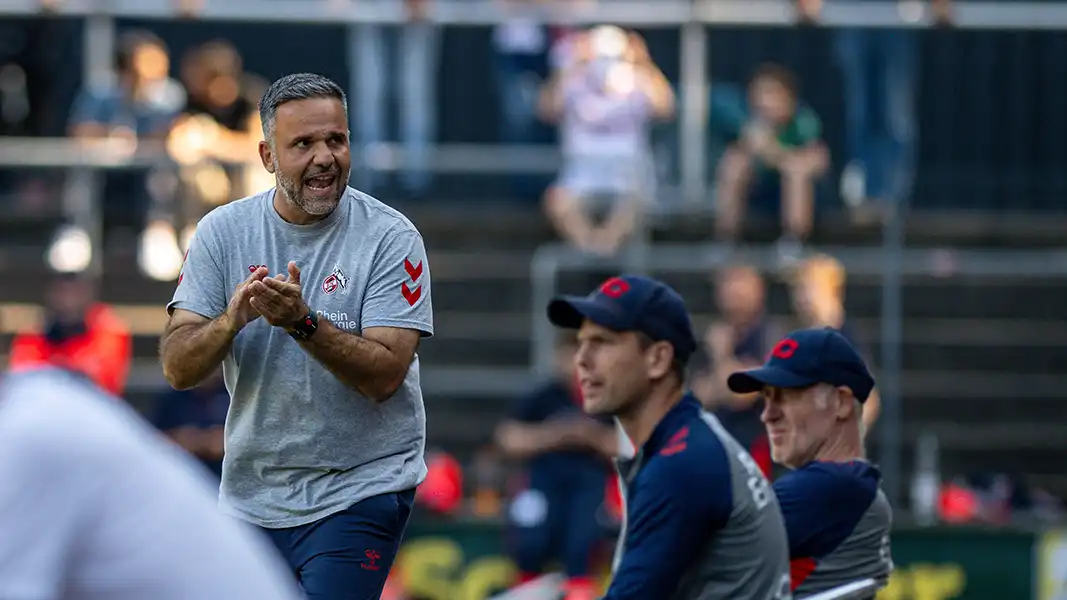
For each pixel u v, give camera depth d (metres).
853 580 18.19
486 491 39.84
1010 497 41.03
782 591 16.45
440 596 35.56
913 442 44.09
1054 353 45.44
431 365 45.22
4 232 47.72
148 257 43.53
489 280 46.22
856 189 46.38
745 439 35.47
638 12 43.78
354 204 16.42
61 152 43.47
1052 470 43.91
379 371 15.74
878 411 41.03
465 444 43.75
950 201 50.44
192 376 15.62
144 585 9.64
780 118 44.47
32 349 38.69
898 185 44.94
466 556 35.62
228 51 44.28
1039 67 50.62
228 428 16.55
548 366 43.25
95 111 43.81
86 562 9.59
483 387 44.41
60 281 39.06
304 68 51.06
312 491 16.27
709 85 47.12
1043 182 50.47
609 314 17.17
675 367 17.30
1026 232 46.94
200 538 9.84
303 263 16.19
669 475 16.20
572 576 34.41
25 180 48.97
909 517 38.16
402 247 16.23
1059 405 44.69
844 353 18.67
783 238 44.19
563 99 43.47
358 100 45.00
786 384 18.50
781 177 44.44
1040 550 35.62
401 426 16.50
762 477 16.66
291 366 16.14
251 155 43.78
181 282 16.27
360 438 16.30
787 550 16.72
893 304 42.94
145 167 43.81
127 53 44.28
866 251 45.38
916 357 45.28
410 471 16.48
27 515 9.44
